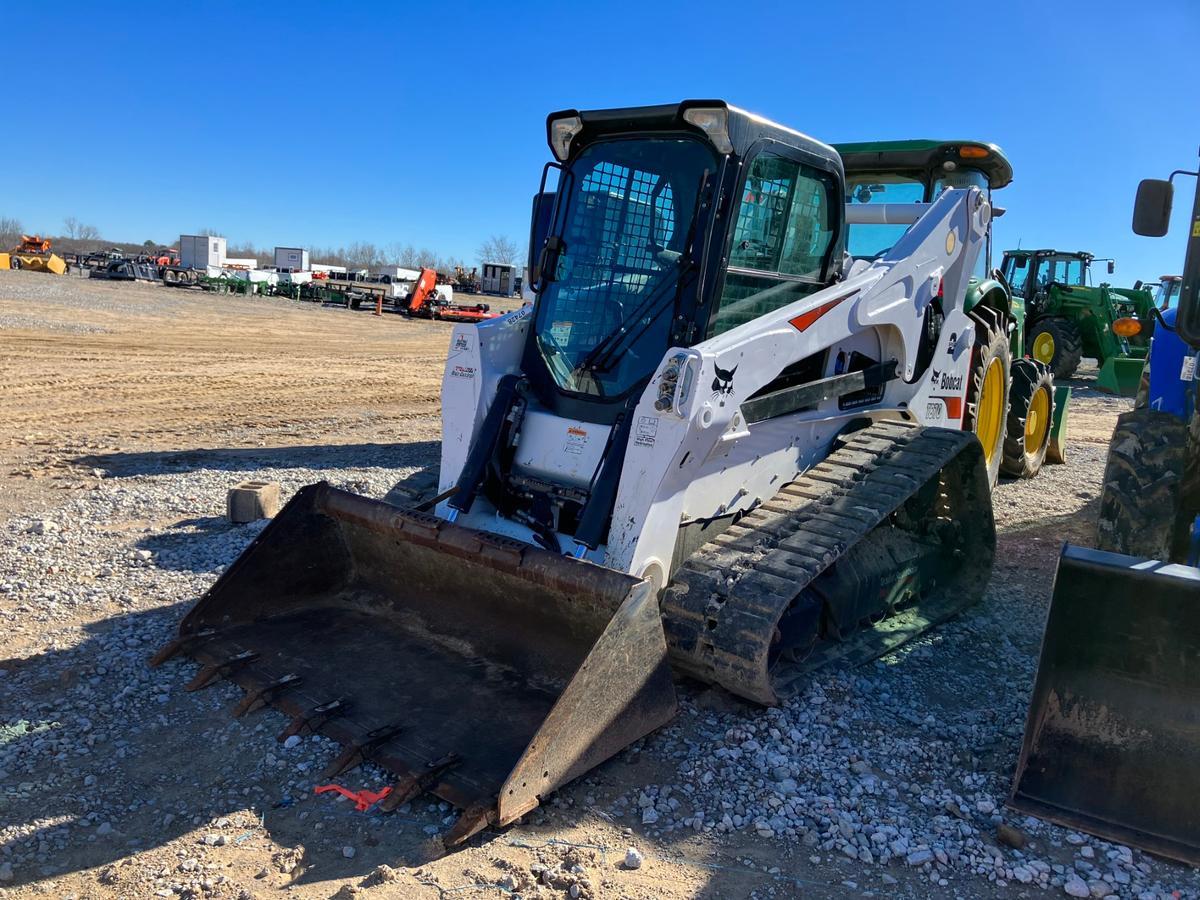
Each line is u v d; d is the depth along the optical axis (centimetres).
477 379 480
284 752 367
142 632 476
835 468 489
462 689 405
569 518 452
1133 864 321
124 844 315
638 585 366
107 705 403
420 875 301
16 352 1683
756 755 380
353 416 1245
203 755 368
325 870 304
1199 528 410
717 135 430
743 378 426
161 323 2525
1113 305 1917
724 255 436
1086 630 349
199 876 297
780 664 452
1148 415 477
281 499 747
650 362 451
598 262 479
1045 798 350
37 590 537
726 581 404
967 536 576
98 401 1255
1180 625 331
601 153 483
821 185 501
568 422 461
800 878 309
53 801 336
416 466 914
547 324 491
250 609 465
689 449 407
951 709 438
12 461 873
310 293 4497
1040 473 977
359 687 407
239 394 1402
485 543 410
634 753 380
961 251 615
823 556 410
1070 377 2028
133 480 814
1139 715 344
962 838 333
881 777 372
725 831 333
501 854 315
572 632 410
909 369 574
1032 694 356
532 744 326
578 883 298
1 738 376
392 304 3997
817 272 513
